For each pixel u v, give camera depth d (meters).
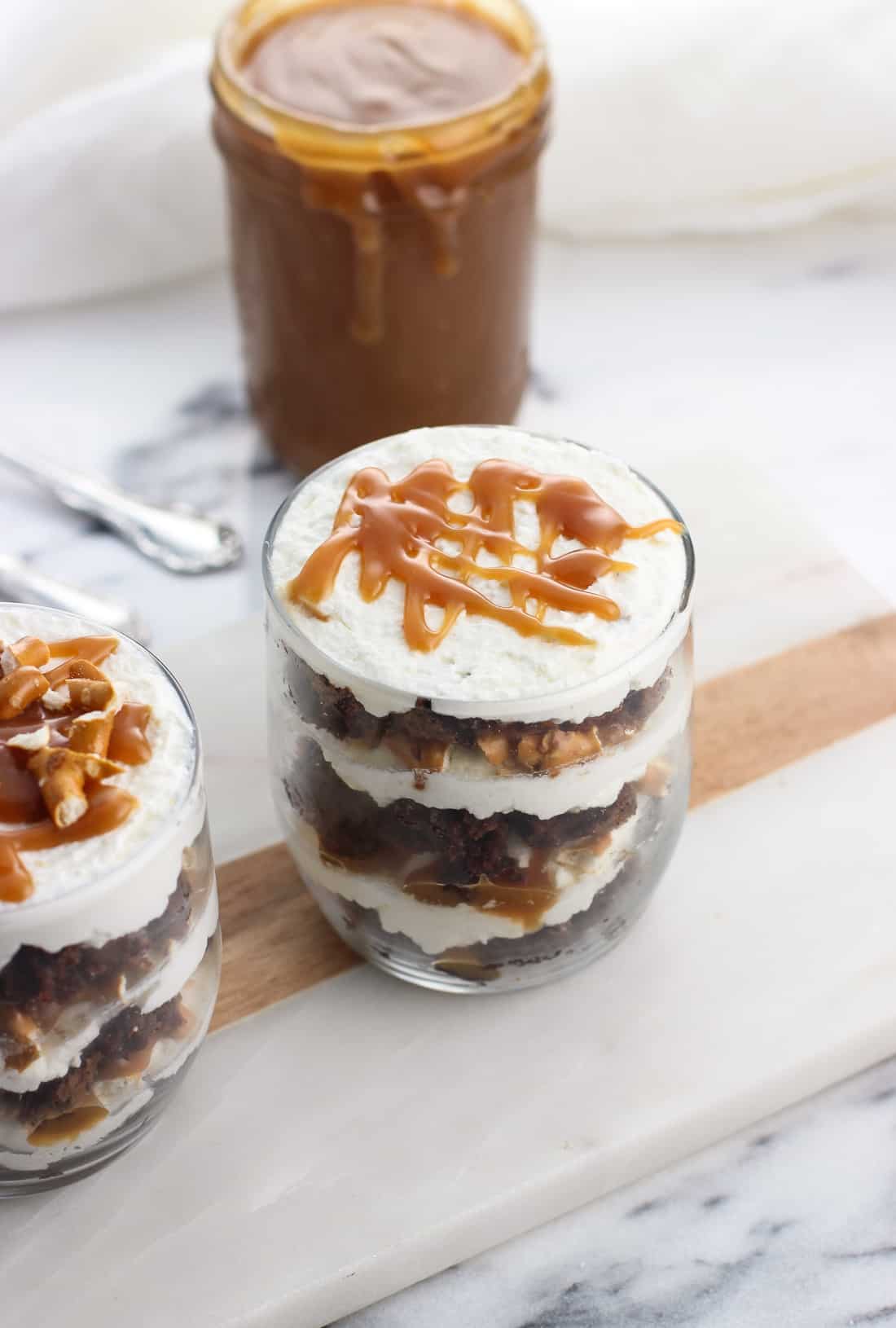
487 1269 0.42
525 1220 0.43
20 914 0.37
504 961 0.44
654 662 0.41
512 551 0.43
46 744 0.39
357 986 0.46
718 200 0.66
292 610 0.42
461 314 0.54
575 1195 0.43
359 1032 0.45
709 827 0.48
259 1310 0.41
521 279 0.55
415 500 0.43
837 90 0.63
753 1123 0.44
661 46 0.63
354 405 0.55
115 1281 0.41
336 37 0.55
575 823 0.42
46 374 0.62
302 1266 0.41
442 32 0.56
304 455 0.57
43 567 0.56
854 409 0.62
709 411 0.62
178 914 0.40
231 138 0.52
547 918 0.43
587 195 0.66
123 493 0.57
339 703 0.41
